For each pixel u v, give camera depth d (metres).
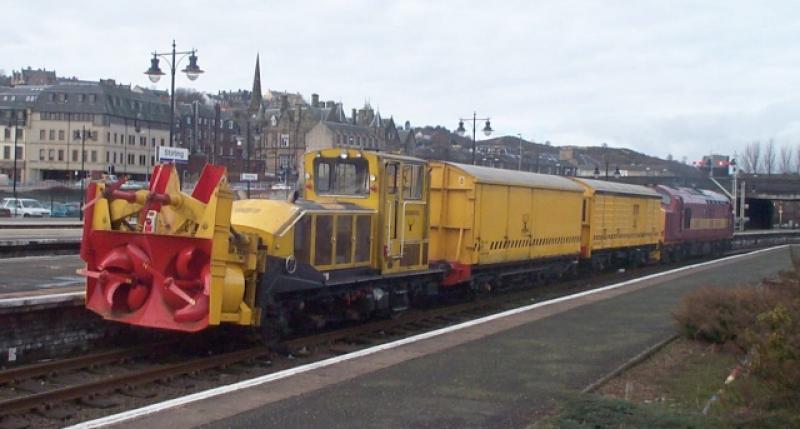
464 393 9.44
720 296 13.57
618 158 142.62
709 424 7.55
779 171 121.69
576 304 17.47
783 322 8.23
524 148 117.12
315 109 99.50
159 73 29.20
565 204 23.83
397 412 8.55
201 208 11.39
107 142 90.38
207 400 8.80
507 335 13.37
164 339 13.55
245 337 13.08
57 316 12.00
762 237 56.06
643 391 10.03
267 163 98.25
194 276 10.99
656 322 15.09
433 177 18.50
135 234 11.09
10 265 18.41
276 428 7.86
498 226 19.47
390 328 15.41
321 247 13.57
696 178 75.00
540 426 7.96
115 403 9.51
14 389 10.02
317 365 10.65
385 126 98.50
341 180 15.55
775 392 8.02
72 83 96.50
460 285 19.45
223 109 127.00
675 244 36.41
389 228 15.36
